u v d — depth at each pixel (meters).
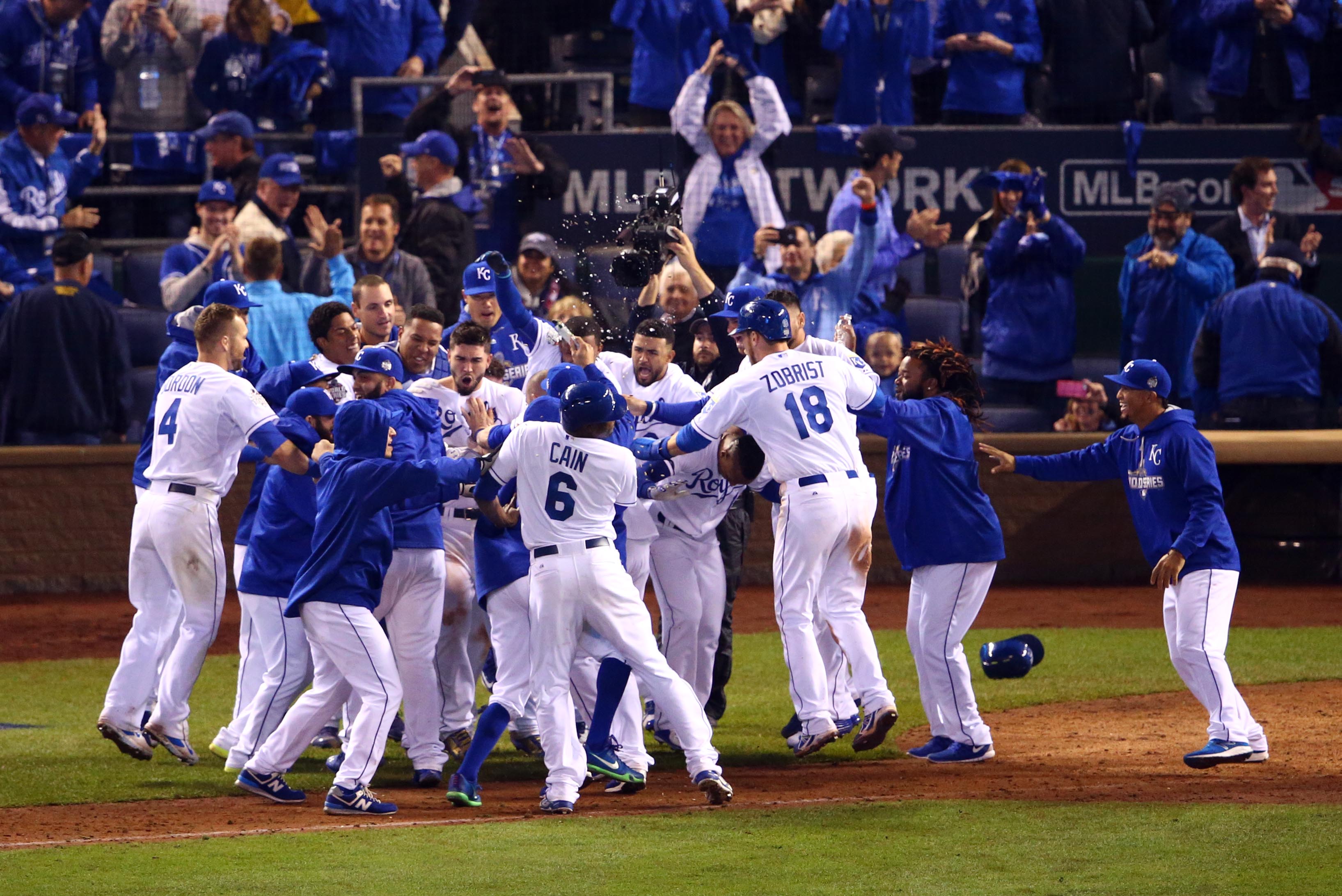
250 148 53.25
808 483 27.59
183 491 27.56
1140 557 51.75
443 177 48.84
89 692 36.22
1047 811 23.48
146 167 56.06
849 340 30.72
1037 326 51.84
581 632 24.50
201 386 27.38
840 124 57.94
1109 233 57.25
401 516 25.89
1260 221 53.22
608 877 19.75
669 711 24.05
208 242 47.78
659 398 30.14
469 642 30.17
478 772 24.97
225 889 19.30
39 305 49.28
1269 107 57.91
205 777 27.41
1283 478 51.00
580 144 53.62
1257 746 27.14
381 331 31.20
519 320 31.75
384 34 57.09
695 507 29.06
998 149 57.00
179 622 28.50
